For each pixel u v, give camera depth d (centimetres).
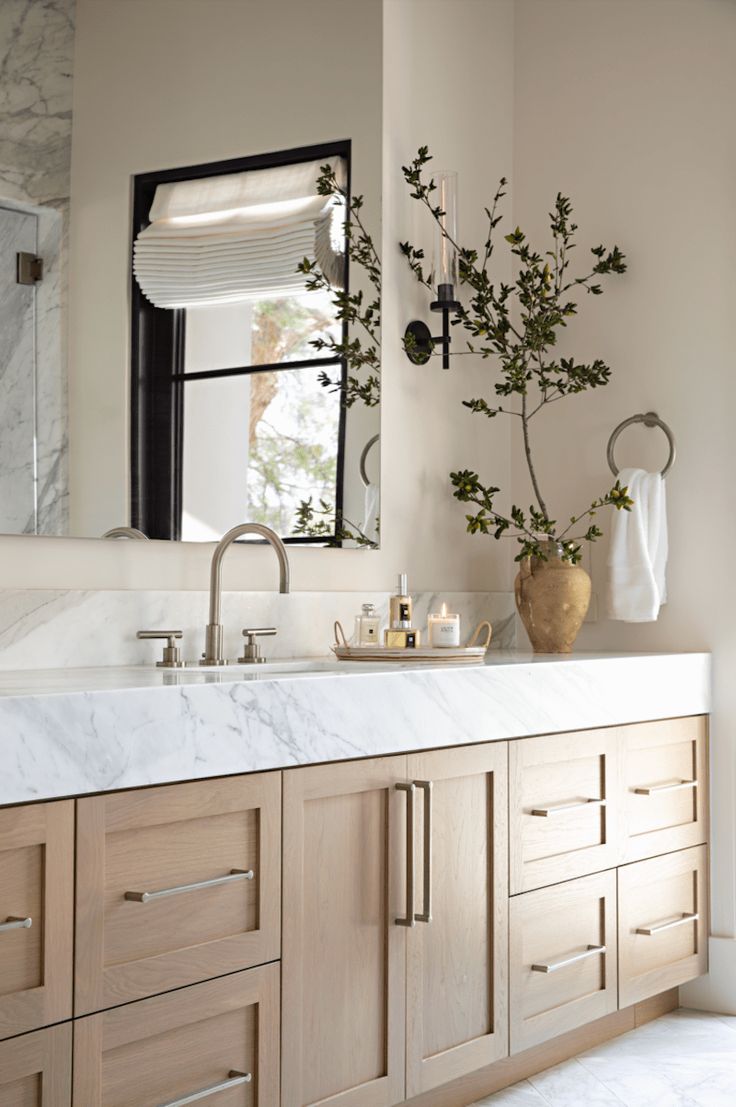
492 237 331
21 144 222
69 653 230
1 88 219
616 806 268
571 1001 255
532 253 335
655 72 317
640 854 276
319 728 200
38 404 224
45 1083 161
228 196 260
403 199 302
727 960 297
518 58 338
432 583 311
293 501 273
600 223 324
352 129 287
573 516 325
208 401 255
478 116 327
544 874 248
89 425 232
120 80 239
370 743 209
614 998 266
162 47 247
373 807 212
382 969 213
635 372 317
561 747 253
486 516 328
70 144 230
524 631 334
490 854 236
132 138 241
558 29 333
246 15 263
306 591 278
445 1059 224
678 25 314
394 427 301
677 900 289
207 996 182
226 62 259
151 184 244
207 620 256
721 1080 255
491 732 235
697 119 310
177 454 248
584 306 326
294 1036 196
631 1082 254
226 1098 186
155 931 176
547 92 334
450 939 227
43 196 225
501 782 238
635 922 274
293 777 196
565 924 254
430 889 222
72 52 230
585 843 260
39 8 225
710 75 309
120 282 238
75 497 230
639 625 313
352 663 256
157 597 246
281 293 270
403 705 216
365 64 290
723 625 301
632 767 274
